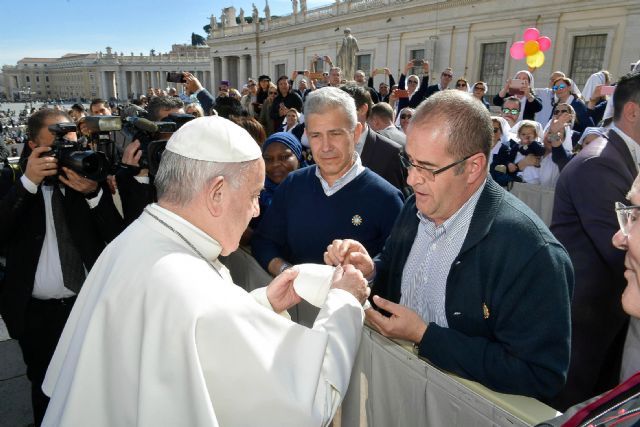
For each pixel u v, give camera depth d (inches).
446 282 51.8
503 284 46.9
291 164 104.9
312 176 81.7
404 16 963.3
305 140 157.8
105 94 3036.4
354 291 50.9
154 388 35.9
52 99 3592.5
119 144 105.0
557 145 162.6
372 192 77.5
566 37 703.1
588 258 75.1
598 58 679.1
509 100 243.4
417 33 941.8
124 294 40.2
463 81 300.5
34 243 79.7
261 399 37.2
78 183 74.8
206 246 43.6
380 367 57.1
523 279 45.9
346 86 122.1
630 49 631.2
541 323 44.9
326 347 41.9
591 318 76.6
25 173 74.0
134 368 38.5
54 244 81.8
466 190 50.6
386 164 121.1
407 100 292.7
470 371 47.0
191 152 42.8
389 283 64.0
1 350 121.5
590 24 672.4
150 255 41.3
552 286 45.1
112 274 41.8
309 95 76.7
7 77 3786.9
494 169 179.9
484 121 47.9
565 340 44.9
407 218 62.2
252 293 54.1
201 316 36.9
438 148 47.2
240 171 43.8
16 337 82.1
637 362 67.6
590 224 71.3
